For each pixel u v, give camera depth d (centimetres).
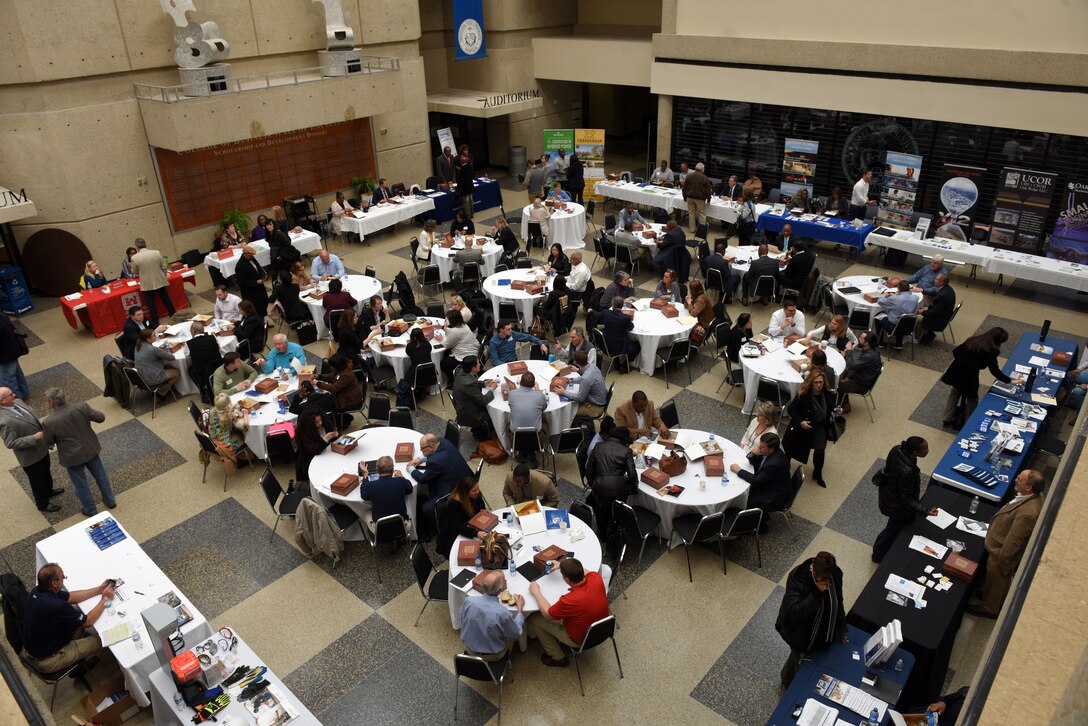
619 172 2053
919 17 1357
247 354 988
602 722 558
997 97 1309
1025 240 1328
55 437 740
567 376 874
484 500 750
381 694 588
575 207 1519
